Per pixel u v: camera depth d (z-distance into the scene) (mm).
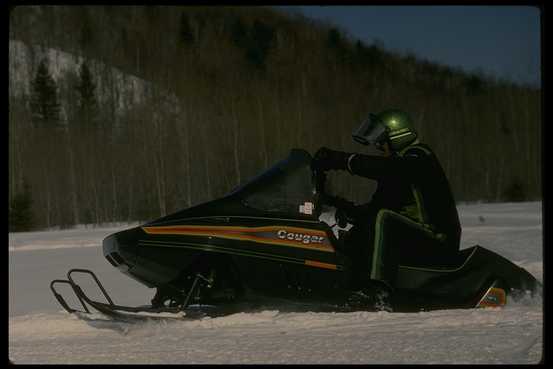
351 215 7090
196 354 4840
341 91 87938
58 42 134375
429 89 97625
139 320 6051
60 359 4855
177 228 6398
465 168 84562
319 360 4473
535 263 11844
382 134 7043
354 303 6699
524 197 77312
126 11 138250
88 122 80312
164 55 117062
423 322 5789
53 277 15156
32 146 71188
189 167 69000
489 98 87250
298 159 6824
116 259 6621
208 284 6379
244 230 6438
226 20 141625
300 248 6543
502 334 5094
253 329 5809
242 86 86375
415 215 6770
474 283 6836
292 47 114125
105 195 69688
